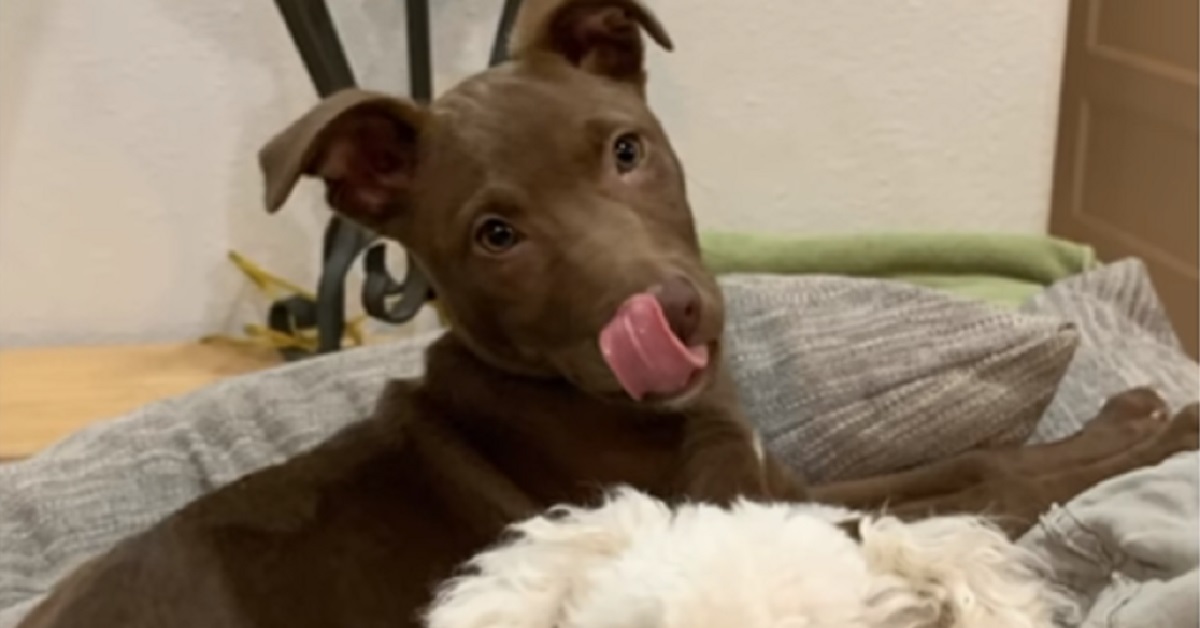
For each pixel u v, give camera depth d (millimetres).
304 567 1157
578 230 1102
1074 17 3094
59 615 1109
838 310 1514
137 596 1118
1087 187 3156
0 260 1983
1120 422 1412
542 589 899
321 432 1522
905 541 904
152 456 1492
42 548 1431
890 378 1434
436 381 1269
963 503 1286
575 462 1219
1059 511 1141
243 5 1908
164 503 1470
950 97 2027
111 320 2029
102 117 1934
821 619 848
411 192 1175
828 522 946
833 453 1438
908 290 1520
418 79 1776
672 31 1959
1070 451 1360
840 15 1979
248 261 2014
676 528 919
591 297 1077
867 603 878
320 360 1613
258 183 1982
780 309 1515
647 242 1100
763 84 2000
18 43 1890
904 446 1426
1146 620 999
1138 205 2992
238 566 1145
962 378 1425
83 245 1989
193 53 1920
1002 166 2066
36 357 1966
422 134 1162
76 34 1895
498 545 1096
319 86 1706
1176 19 2809
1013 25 2000
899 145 2043
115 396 1846
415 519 1206
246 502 1186
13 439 1730
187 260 2012
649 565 877
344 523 1188
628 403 1130
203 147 1962
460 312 1185
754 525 913
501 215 1118
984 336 1437
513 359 1192
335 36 1697
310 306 1933
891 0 1978
